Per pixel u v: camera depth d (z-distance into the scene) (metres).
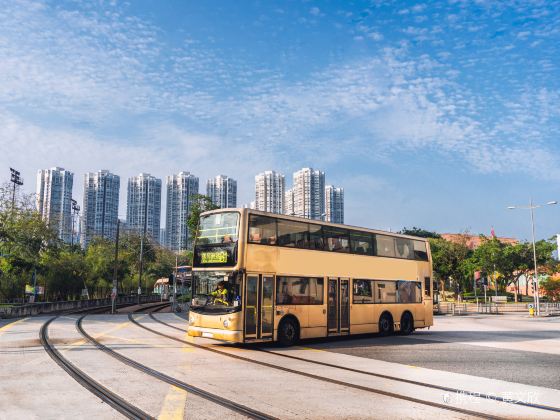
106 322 27.88
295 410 8.30
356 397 9.42
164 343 17.83
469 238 71.12
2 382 10.27
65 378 10.70
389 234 23.38
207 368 12.53
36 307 38.34
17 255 44.06
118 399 8.80
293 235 18.84
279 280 18.03
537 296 47.59
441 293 80.12
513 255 64.69
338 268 20.39
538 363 14.62
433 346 18.91
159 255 89.19
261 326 17.20
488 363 14.49
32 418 7.54
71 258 53.31
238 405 8.54
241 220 17.16
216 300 17.11
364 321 21.22
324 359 14.86
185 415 7.80
